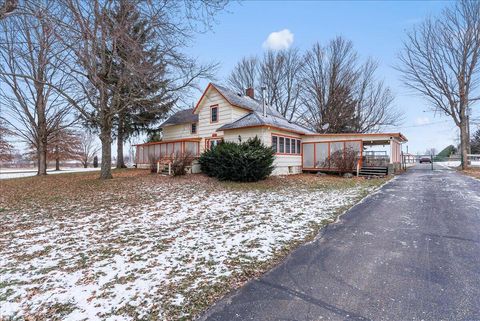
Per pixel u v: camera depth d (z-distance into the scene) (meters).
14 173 23.36
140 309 2.62
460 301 2.62
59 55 9.39
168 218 6.21
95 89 12.45
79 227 5.63
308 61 29.92
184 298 2.80
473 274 3.17
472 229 4.86
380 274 3.22
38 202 8.41
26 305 2.77
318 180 13.19
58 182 13.23
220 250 4.11
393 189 9.86
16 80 13.74
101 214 6.73
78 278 3.33
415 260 3.60
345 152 15.88
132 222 5.93
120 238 4.85
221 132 17.84
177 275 3.32
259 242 4.43
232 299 2.76
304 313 2.48
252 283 3.08
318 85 29.53
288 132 16.45
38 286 3.15
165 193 9.59
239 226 5.39
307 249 4.10
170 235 4.94
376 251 3.95
